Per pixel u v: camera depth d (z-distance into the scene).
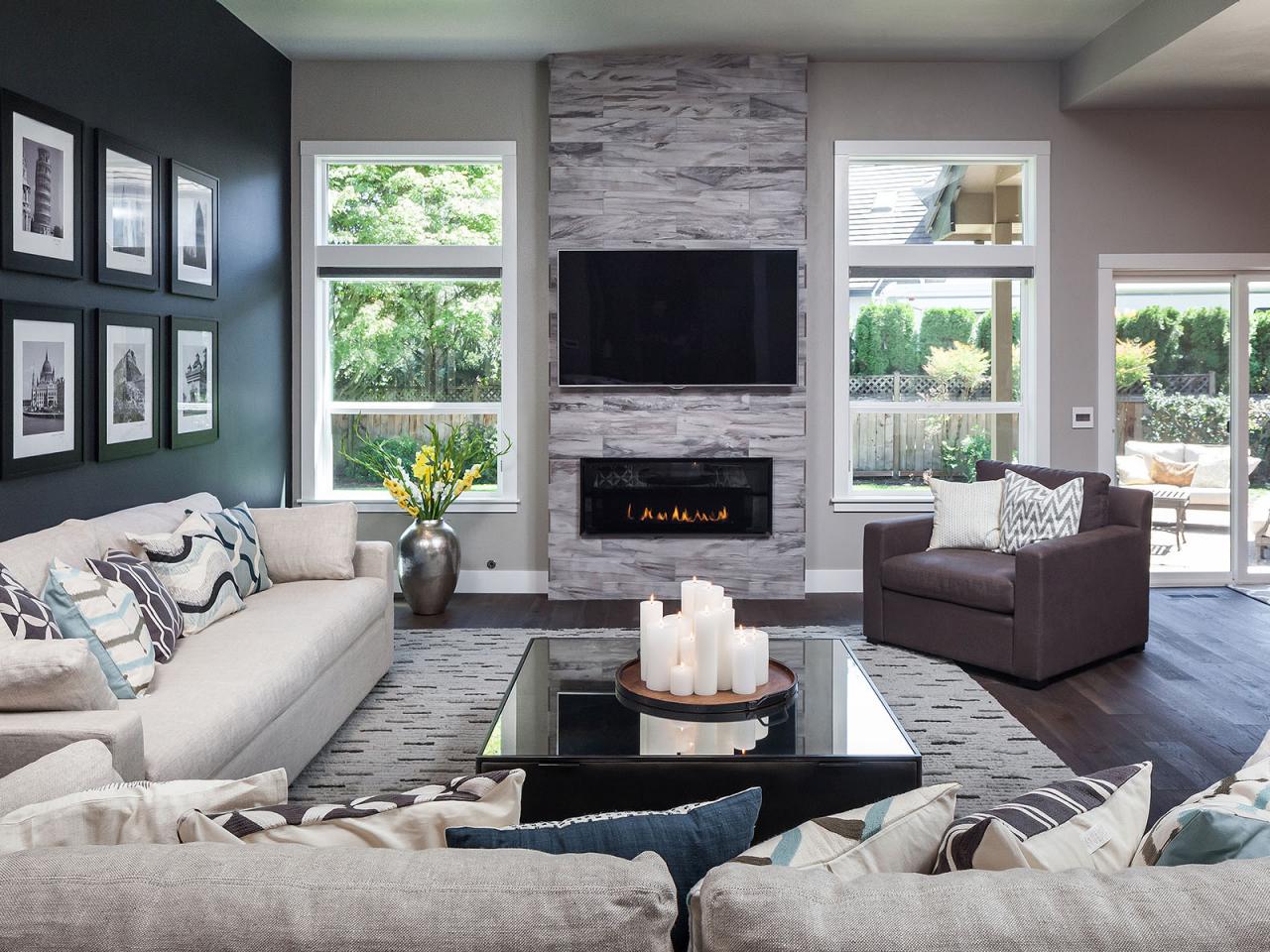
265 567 4.17
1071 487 4.75
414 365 6.23
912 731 3.71
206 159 4.93
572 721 2.67
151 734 2.46
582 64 5.87
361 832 1.22
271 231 5.79
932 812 1.20
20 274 3.45
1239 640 5.04
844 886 0.93
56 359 3.64
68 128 3.69
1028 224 6.20
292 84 6.05
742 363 5.96
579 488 6.04
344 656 3.75
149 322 4.33
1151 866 1.11
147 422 4.32
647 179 5.91
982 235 6.22
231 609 3.64
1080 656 4.43
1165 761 3.42
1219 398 6.34
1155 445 6.36
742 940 0.88
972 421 6.30
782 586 6.06
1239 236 6.16
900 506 6.20
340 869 0.97
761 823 2.38
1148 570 4.79
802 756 2.39
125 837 1.27
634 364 5.96
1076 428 6.21
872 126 6.09
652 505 6.04
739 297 5.94
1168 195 6.14
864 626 5.02
